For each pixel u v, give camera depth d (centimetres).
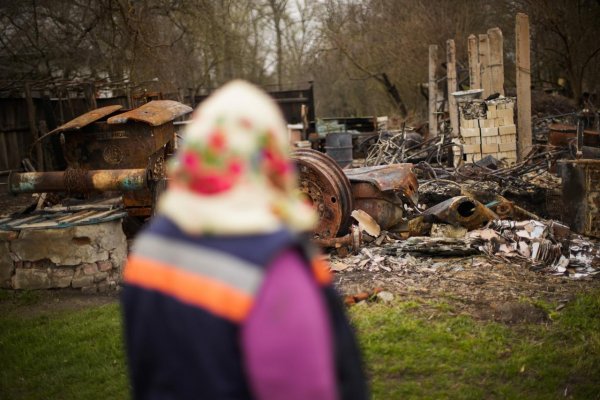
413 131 1722
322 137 1953
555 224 718
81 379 452
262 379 142
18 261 657
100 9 1800
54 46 1869
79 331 534
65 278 653
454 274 628
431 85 1855
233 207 152
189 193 157
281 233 151
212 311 146
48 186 673
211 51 2644
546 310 520
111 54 1928
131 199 714
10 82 1542
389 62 2688
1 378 461
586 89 2541
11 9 1781
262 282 144
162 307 153
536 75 2545
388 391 406
